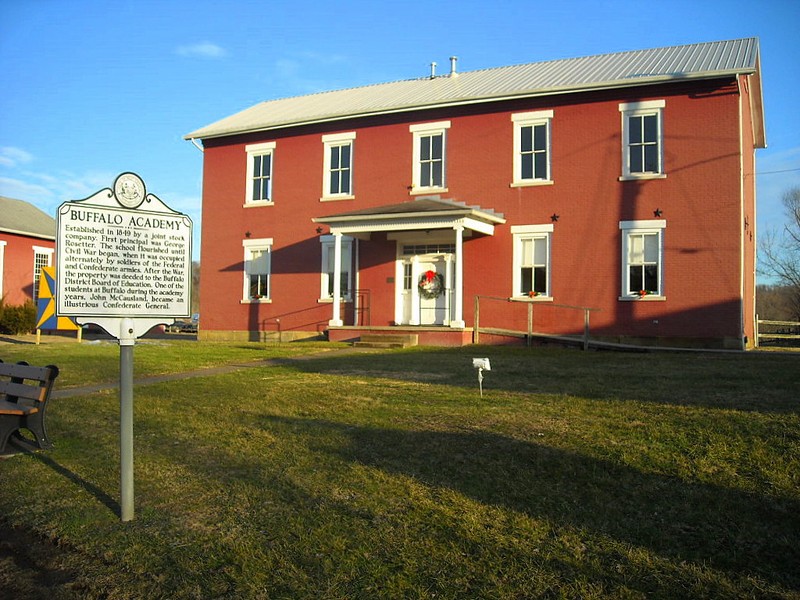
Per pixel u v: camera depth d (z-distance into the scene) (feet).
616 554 15.33
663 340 65.72
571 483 19.88
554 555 15.37
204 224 89.86
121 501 18.65
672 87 66.28
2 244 120.16
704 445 22.71
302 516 18.19
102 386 40.81
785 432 23.56
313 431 26.89
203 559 16.10
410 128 78.07
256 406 32.81
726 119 64.18
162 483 21.42
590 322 68.54
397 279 78.28
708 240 64.54
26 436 28.19
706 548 15.43
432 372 44.01
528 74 80.84
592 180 69.26
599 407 29.35
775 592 13.44
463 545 16.03
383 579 14.66
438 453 23.15
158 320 19.06
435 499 18.98
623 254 67.67
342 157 82.53
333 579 14.75
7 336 100.17
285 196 85.10
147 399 35.37
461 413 29.22
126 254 18.54
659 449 22.50
